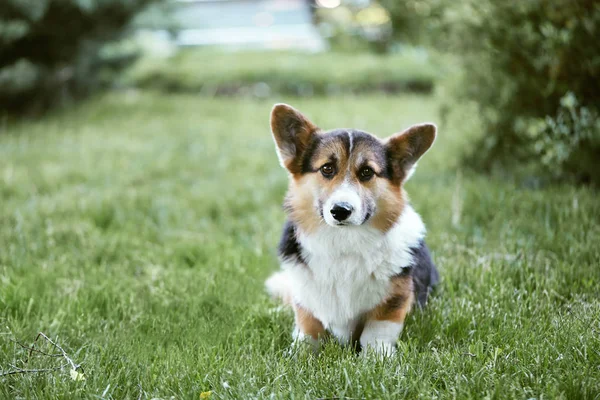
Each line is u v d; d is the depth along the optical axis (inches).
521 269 177.0
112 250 215.2
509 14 254.1
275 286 178.4
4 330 150.9
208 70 641.6
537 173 273.0
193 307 167.5
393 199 147.9
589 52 237.3
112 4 482.3
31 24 461.7
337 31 555.2
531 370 126.8
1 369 131.3
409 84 601.0
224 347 146.4
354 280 146.2
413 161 154.6
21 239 217.9
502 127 280.8
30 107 507.2
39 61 497.0
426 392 118.3
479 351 132.8
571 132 252.2
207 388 125.9
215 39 816.3
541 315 152.3
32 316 164.2
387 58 649.0
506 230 207.6
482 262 183.3
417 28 327.6
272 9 833.5
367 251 144.9
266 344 148.3
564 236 196.9
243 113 513.7
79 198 273.1
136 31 547.2
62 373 129.1
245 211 268.1
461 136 303.4
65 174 318.7
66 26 479.5
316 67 627.2
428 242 207.5
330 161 145.2
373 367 128.2
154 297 176.4
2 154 360.5
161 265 206.1
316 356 143.3
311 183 147.4
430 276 168.9
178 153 376.2
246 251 215.2
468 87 291.9
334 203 136.1
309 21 800.9
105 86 584.7
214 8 850.8
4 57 483.2
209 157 365.7
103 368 132.1
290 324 161.6
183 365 132.9
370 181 145.2
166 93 625.0
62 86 528.1
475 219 226.2
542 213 221.0
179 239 233.6
